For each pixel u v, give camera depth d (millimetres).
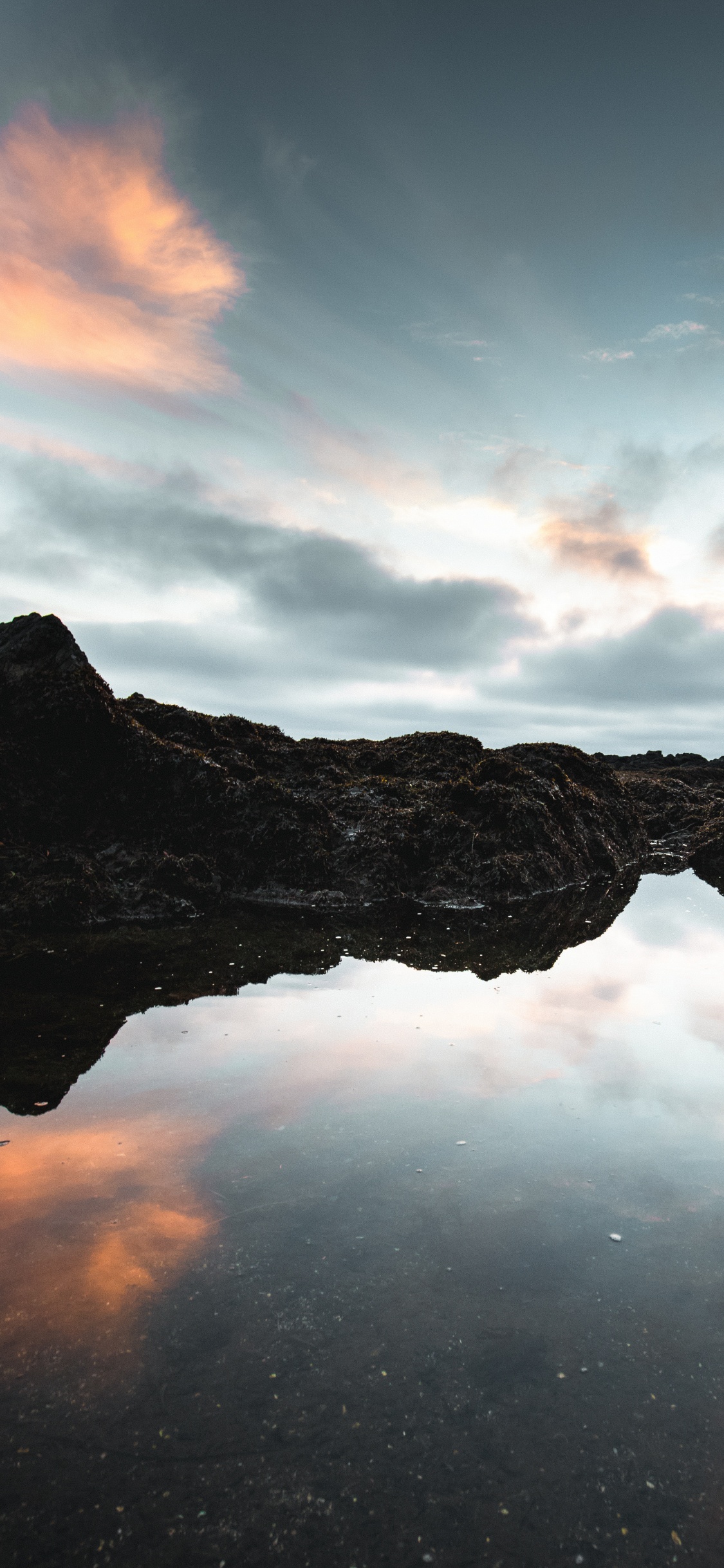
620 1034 6617
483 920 12000
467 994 7699
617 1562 2193
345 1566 2168
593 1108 5102
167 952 8938
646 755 38156
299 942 9758
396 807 15375
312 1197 3941
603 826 18719
